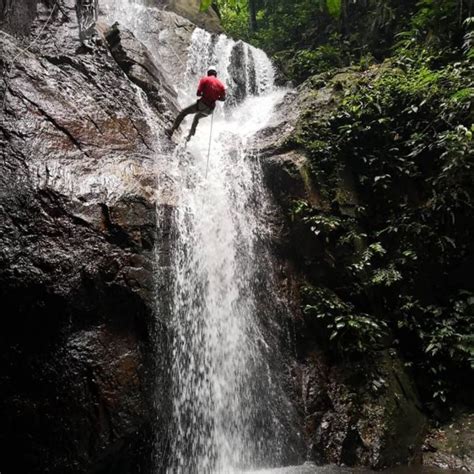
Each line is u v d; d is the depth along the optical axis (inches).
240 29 650.2
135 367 189.0
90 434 169.0
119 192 210.2
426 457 234.4
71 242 185.5
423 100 305.3
